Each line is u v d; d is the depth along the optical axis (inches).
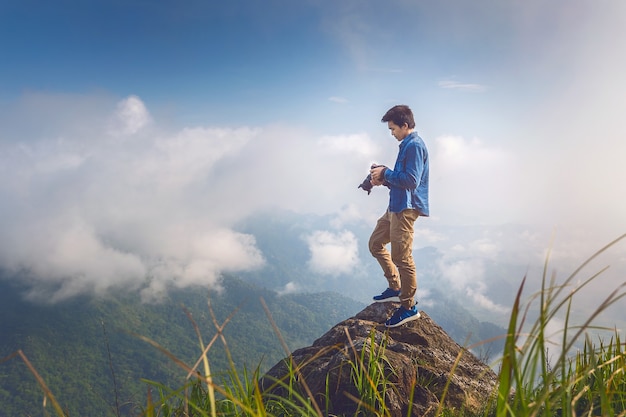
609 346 91.0
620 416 68.5
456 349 187.5
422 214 191.2
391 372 145.9
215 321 69.3
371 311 208.5
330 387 142.9
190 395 97.9
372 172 194.1
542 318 56.0
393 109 188.7
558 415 89.2
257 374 99.6
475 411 148.3
